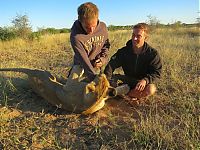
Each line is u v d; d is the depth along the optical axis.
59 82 2.05
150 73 1.94
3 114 1.83
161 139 1.51
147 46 1.93
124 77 2.05
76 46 1.88
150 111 1.79
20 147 1.53
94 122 1.74
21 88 2.22
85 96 1.74
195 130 1.59
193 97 2.09
